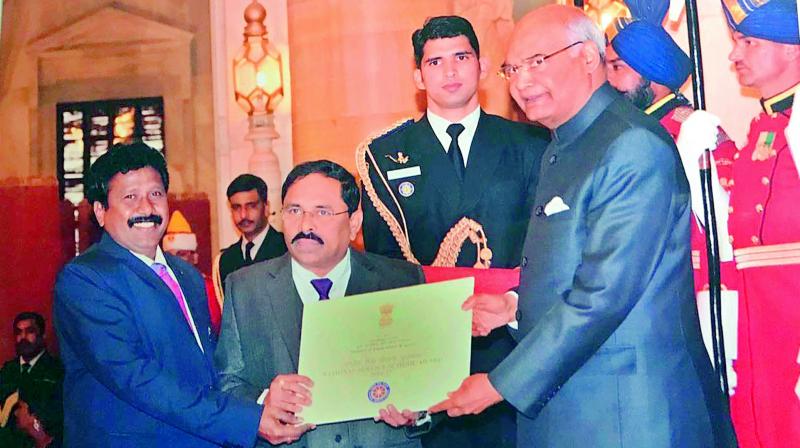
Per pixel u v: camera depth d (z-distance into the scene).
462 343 3.28
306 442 3.35
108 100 4.41
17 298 4.34
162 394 3.27
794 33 3.60
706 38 3.71
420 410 3.21
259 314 3.45
